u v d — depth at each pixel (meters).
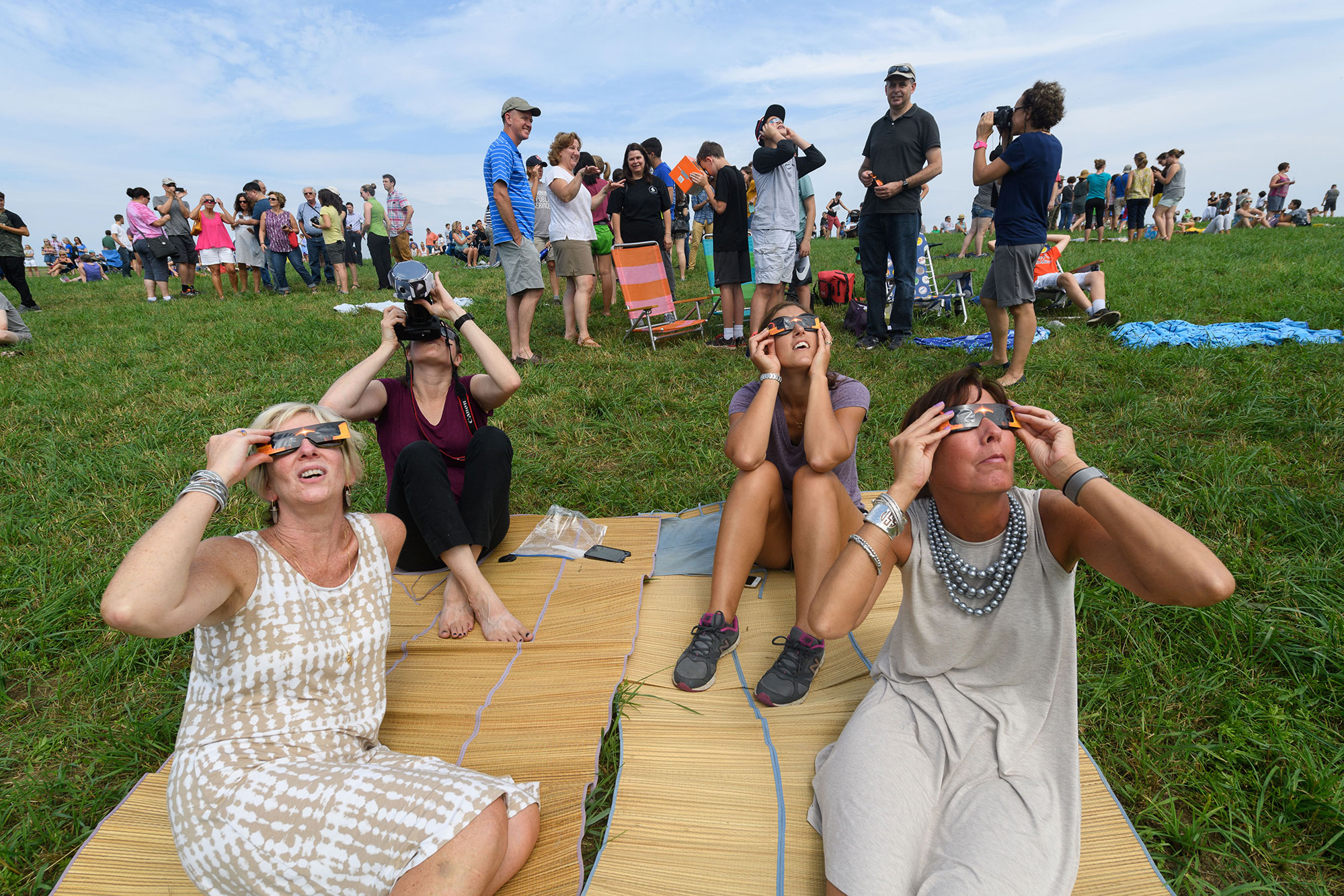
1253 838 1.89
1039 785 1.67
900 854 1.53
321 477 1.78
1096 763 2.07
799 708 2.31
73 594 3.09
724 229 6.82
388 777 1.60
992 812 1.60
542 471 4.35
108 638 2.90
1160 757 2.15
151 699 2.59
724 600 2.56
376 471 4.43
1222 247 12.49
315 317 8.93
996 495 1.72
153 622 1.44
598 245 8.59
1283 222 21.50
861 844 1.53
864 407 2.75
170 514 1.55
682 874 1.75
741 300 7.00
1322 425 3.94
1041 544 1.73
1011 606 1.75
